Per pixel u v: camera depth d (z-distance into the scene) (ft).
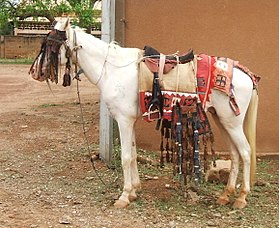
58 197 21.39
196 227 18.34
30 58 119.24
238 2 27.94
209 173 23.36
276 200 21.58
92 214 19.45
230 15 28.04
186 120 19.47
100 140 26.50
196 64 19.75
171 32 28.19
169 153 21.70
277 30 28.02
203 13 28.07
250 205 20.75
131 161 20.83
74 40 20.21
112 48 20.38
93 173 24.72
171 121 19.48
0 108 44.65
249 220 19.17
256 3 27.89
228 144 20.80
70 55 20.35
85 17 65.67
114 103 19.94
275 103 28.37
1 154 28.35
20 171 25.17
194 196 21.42
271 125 28.48
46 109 43.60
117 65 20.07
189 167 19.69
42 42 20.39
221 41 28.22
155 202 20.81
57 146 29.99
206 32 28.17
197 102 19.47
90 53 20.25
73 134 33.09
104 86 20.16
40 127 35.37
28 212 19.61
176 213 19.66
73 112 41.75
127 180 20.29
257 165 27.37
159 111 19.57
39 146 30.07
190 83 19.40
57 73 20.35
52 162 26.73
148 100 19.49
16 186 22.85
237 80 19.74
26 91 58.75
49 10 69.41
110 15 25.25
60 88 61.67
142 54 20.20
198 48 28.27
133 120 20.16
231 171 20.88
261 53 28.19
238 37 28.17
